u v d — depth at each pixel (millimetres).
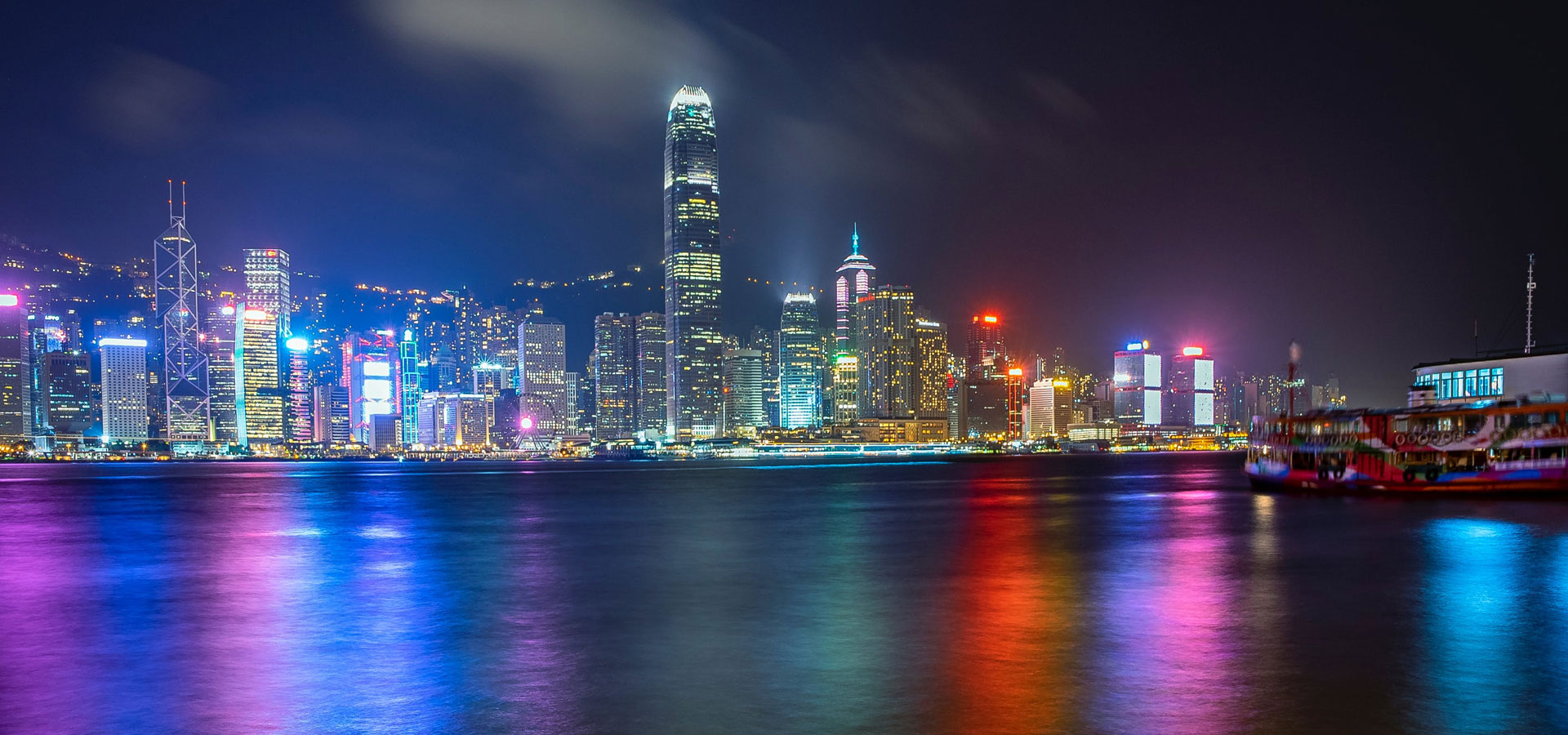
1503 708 18688
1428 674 21375
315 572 43219
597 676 21797
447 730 17672
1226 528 60312
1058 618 28750
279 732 17781
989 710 18625
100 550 56125
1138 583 36406
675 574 41344
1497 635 25812
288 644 26062
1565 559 42875
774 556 48719
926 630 26984
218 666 23406
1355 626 27078
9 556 52656
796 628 27719
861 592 35031
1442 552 45969
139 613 31875
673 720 18125
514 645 25609
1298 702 19125
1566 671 21609
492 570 43500
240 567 46000
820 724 17750
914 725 17641
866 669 22234
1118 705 18891
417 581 39594
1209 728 17359
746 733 17297
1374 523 61562
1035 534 59062
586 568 44188
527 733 17375
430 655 24406
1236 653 23562
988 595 33812
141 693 20750
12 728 18219
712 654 24141
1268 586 35250
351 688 20922
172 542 60812
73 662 24125
